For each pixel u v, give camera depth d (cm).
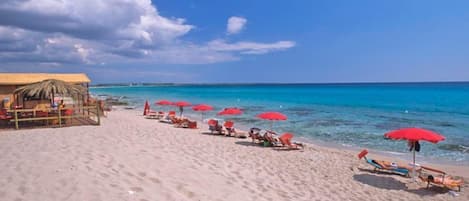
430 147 1453
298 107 3581
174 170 792
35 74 1947
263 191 734
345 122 2283
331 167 1045
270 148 1323
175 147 1127
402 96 5803
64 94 1567
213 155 1066
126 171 728
